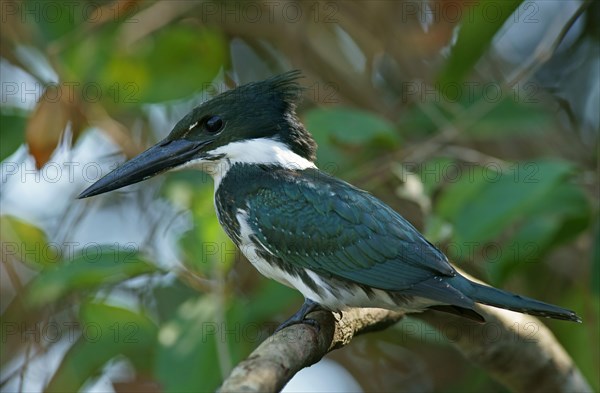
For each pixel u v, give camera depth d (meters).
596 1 12.88
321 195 8.36
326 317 7.71
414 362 13.12
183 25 11.10
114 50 10.45
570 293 11.70
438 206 8.86
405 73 12.49
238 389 5.59
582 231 9.80
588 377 10.70
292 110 8.99
